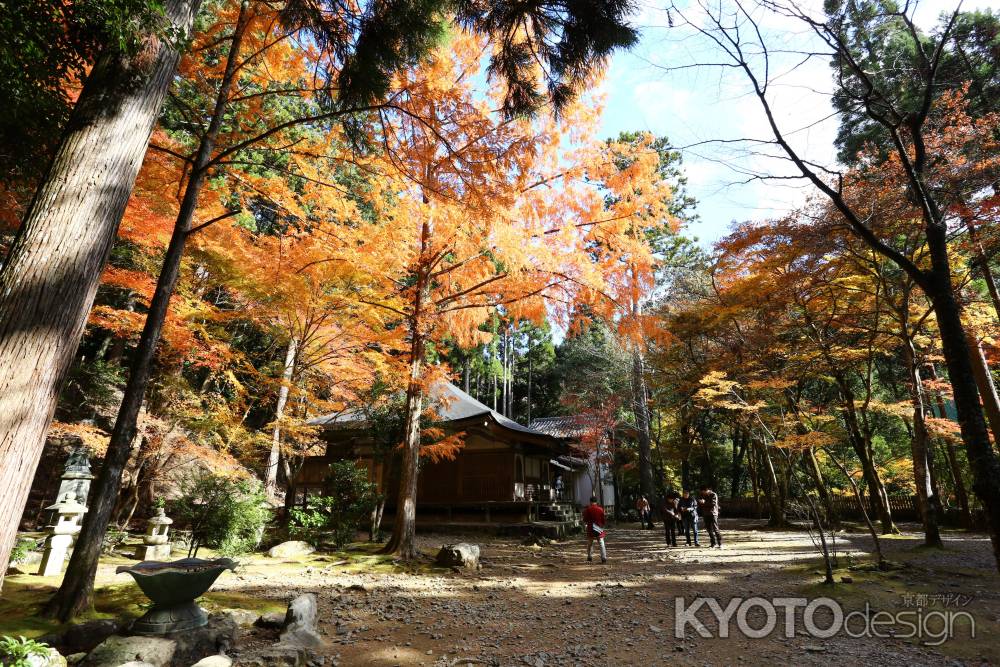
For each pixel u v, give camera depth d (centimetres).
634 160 948
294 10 473
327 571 896
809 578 812
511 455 1750
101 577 712
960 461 2028
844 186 1007
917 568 836
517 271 915
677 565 1027
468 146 548
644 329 912
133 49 372
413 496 1101
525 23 452
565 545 1473
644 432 2459
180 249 598
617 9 423
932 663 448
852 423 1547
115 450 529
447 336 1266
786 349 1387
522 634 548
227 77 698
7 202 702
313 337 1215
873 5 611
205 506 962
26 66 454
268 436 1221
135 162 366
